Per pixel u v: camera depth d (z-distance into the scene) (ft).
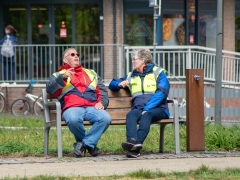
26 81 112.88
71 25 130.11
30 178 44.11
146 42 130.52
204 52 117.91
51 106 57.26
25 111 110.73
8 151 58.95
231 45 133.08
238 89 90.27
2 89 112.47
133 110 56.39
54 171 48.11
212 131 67.51
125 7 130.21
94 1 129.59
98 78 57.93
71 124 54.44
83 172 47.44
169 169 48.60
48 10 130.00
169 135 69.97
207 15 132.57
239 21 133.49
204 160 53.42
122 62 112.88
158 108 56.29
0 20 130.00
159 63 110.11
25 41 130.21
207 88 92.84
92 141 55.11
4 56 112.68
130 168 49.24
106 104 56.75
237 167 49.06
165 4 130.41
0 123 88.38
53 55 114.42
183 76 110.11
